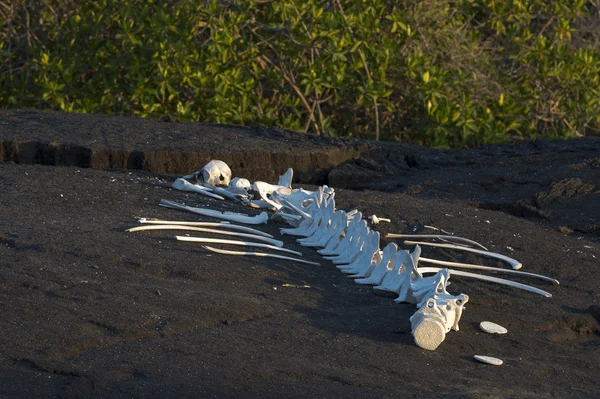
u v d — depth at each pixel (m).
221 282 7.77
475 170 14.58
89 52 20.89
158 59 19.73
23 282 6.91
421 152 15.55
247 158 13.61
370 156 14.98
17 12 22.34
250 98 20.48
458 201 12.80
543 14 24.47
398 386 5.92
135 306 6.76
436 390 5.92
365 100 20.17
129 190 11.23
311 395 5.61
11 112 15.94
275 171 13.84
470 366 6.59
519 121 21.67
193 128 15.56
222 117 19.62
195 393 5.45
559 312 8.06
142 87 19.81
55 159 13.08
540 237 10.95
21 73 20.97
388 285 8.19
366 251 8.77
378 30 20.38
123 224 9.26
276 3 20.06
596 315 8.12
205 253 8.55
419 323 6.75
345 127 22.34
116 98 21.12
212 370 5.82
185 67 19.48
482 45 23.47
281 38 20.45
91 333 6.20
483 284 8.77
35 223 8.79
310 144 14.84
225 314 6.92
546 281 9.18
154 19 19.69
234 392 5.53
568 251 10.42
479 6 23.16
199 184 12.05
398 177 14.26
